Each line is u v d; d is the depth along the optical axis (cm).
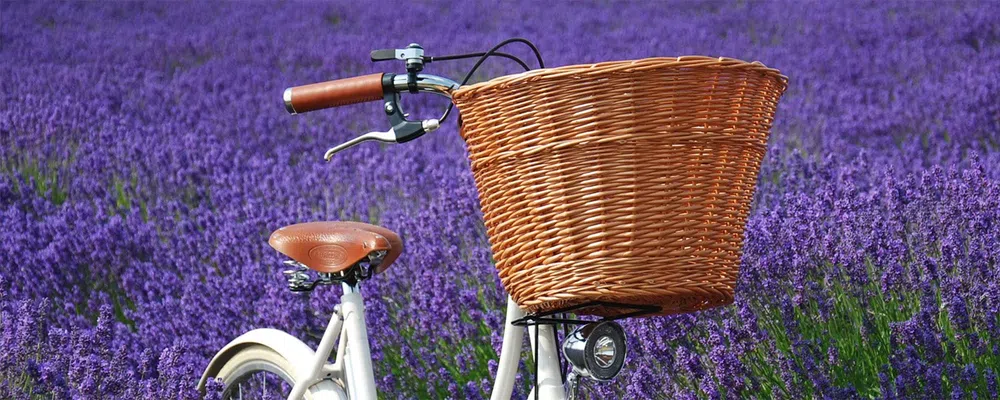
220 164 861
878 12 1831
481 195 280
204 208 752
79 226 685
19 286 602
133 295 621
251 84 1332
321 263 342
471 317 528
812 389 423
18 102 1061
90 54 1539
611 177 259
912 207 523
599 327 280
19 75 1255
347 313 346
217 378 412
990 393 395
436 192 752
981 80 1033
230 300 588
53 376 432
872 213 505
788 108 1042
